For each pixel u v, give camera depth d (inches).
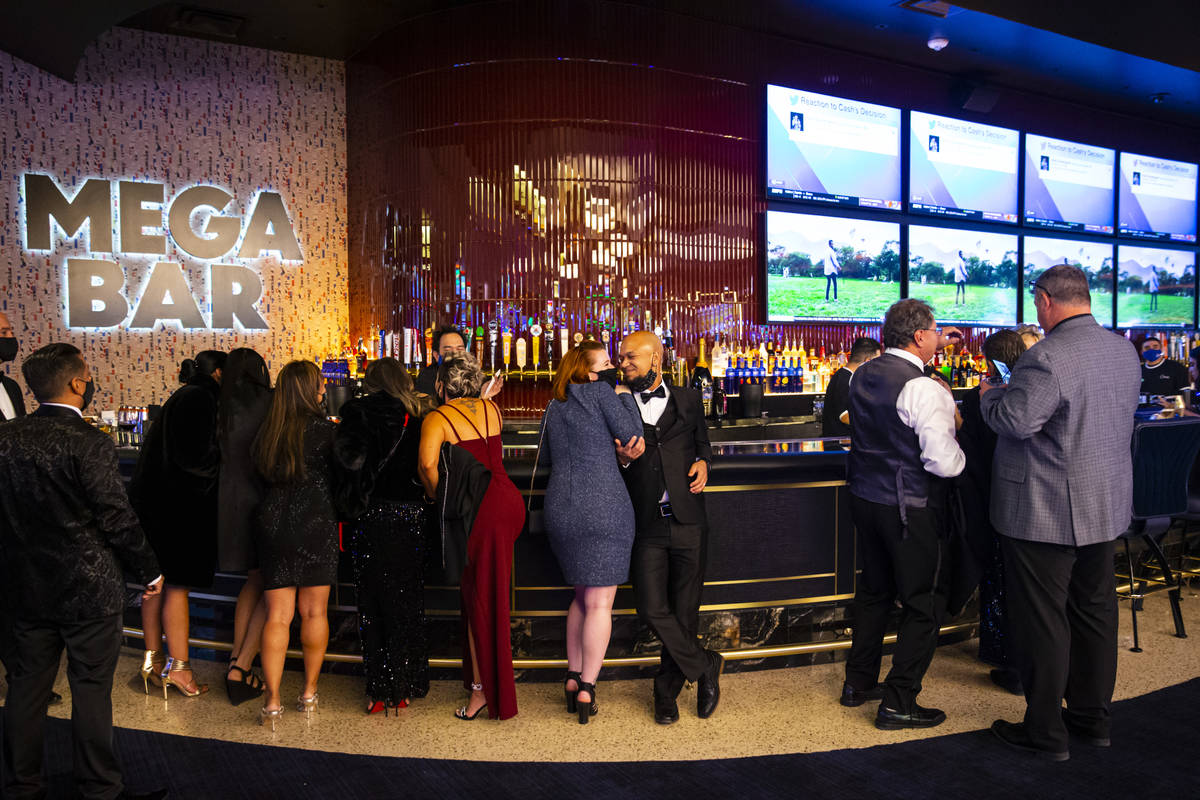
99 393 251.1
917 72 279.3
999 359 131.6
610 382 125.3
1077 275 106.6
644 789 100.1
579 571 116.4
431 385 183.3
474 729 118.8
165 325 256.4
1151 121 338.3
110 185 250.5
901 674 115.9
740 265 249.1
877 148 271.3
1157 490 143.3
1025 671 107.5
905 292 282.0
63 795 99.6
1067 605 110.7
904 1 223.8
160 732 118.3
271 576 118.3
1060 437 103.3
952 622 151.0
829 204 262.4
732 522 138.9
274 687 120.8
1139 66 271.7
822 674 139.2
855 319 271.1
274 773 105.3
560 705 127.5
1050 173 310.8
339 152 270.5
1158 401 166.1
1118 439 105.1
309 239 268.1
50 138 244.8
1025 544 106.7
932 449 110.0
